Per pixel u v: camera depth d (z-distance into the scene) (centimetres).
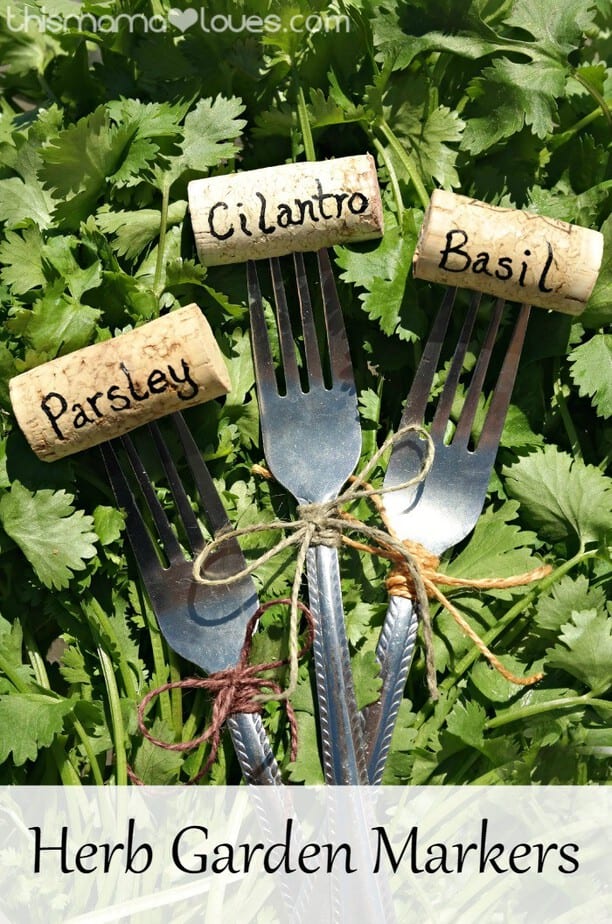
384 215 80
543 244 74
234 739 71
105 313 77
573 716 76
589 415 84
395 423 81
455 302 80
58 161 76
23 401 71
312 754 73
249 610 73
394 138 81
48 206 81
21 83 89
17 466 74
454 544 75
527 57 81
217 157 78
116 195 79
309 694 74
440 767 76
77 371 72
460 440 76
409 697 76
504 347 80
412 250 78
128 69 85
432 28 81
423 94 82
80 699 74
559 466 78
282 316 77
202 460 75
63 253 77
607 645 74
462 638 76
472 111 83
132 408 72
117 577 76
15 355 75
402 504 75
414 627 73
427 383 77
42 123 81
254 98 83
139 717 69
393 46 80
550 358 83
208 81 82
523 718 76
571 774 76
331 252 80
